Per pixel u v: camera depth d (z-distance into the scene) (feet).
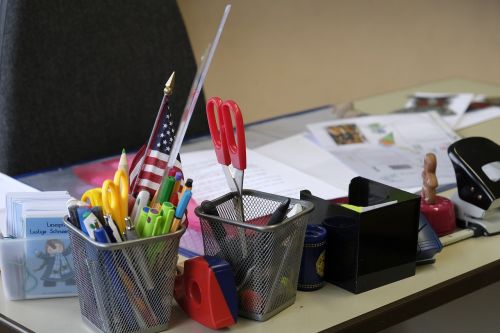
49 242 2.93
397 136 4.87
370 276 2.96
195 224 3.52
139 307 2.64
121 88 5.27
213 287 2.63
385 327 2.85
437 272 3.11
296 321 2.75
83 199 2.79
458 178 3.50
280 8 11.68
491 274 3.18
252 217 3.08
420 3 12.32
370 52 11.62
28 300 2.97
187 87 5.58
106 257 2.56
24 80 4.83
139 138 5.41
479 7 12.06
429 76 11.39
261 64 10.98
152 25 5.40
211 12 11.22
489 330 4.39
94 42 5.12
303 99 10.67
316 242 2.90
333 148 4.66
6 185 3.99
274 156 4.51
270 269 2.69
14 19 4.78
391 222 2.95
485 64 11.58
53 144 4.99
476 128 5.05
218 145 2.95
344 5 12.09
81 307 2.79
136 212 2.72
